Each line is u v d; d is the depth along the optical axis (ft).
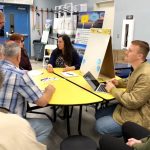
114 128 6.57
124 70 12.35
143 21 15.58
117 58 13.43
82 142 5.74
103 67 8.85
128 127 5.90
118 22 18.10
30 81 5.94
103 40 8.48
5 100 5.57
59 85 7.97
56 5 28.68
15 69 5.84
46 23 27.50
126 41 17.20
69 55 11.52
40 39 28.43
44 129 6.64
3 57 5.94
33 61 26.68
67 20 22.99
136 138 5.53
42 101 6.07
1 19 10.55
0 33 26.58
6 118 2.63
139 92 6.17
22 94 5.84
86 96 6.84
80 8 22.11
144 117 6.30
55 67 11.74
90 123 10.03
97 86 7.47
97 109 8.08
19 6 26.78
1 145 2.39
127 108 6.52
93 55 9.02
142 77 6.23
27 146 2.54
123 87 7.89
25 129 2.61
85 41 19.10
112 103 7.78
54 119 10.06
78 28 20.75
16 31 27.35
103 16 18.29
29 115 10.47
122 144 5.08
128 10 16.85
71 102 6.31
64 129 9.50
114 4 18.47
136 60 6.59
